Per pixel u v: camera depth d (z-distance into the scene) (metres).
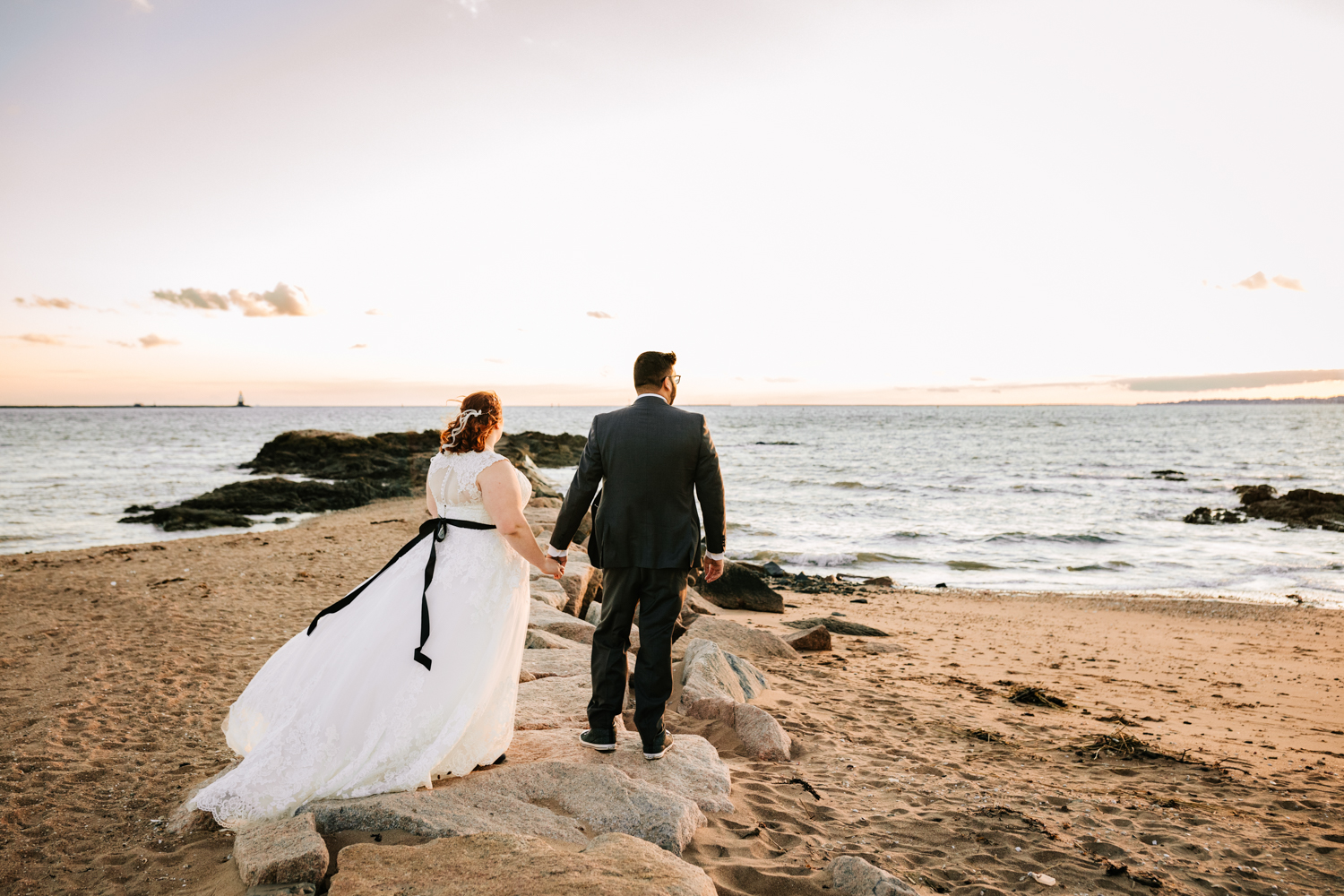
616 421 3.50
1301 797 4.32
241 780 2.84
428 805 2.83
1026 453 65.00
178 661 6.04
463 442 3.33
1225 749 5.51
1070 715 6.35
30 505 25.86
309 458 42.59
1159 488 36.94
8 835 3.00
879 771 4.28
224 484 34.19
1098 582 16.78
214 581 10.37
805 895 2.68
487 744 3.35
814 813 3.50
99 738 4.22
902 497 32.81
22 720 4.49
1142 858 3.25
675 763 3.57
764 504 30.11
